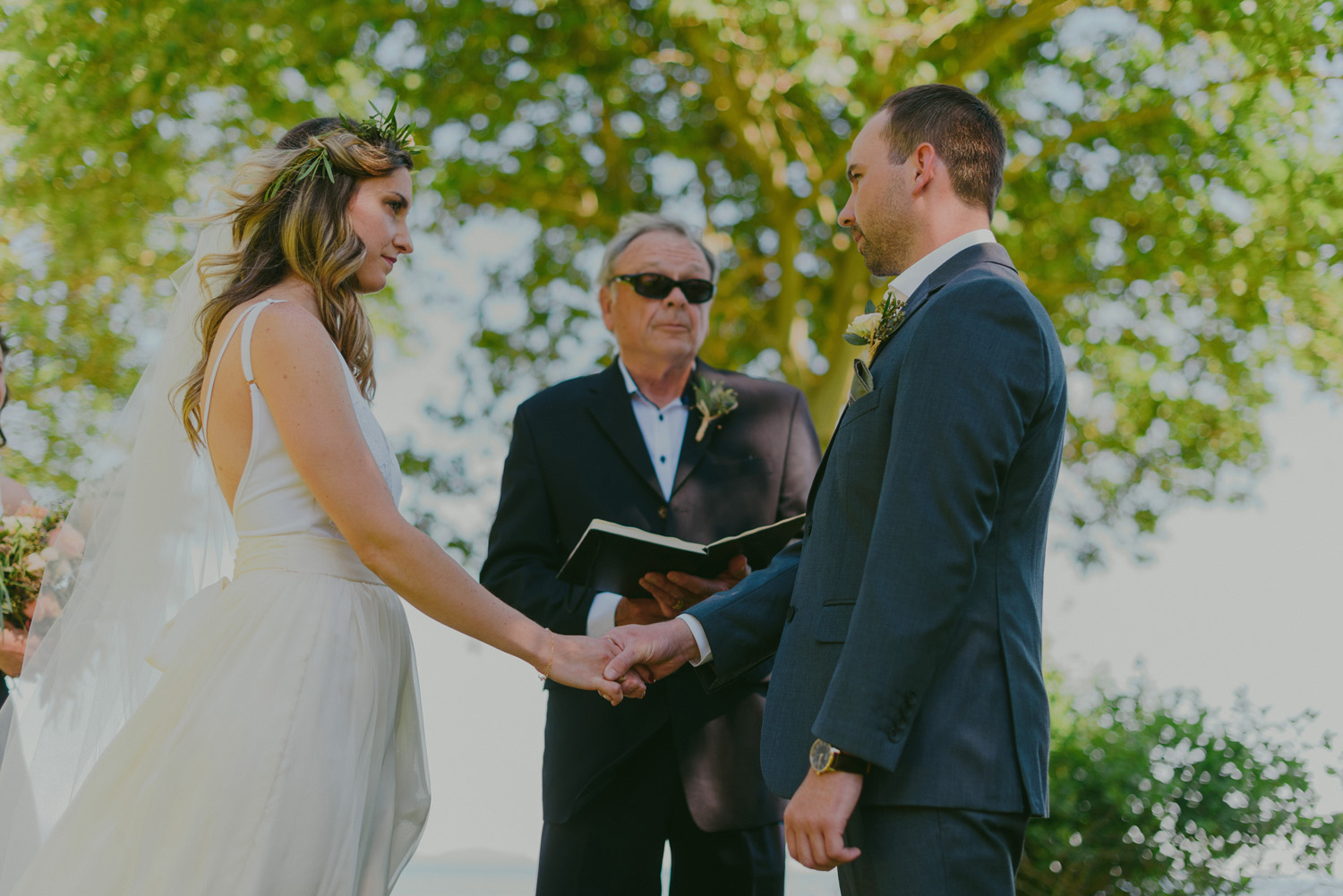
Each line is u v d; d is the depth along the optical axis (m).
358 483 2.02
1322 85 6.84
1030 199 8.09
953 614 1.75
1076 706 5.35
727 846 2.72
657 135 8.30
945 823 1.78
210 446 2.13
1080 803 4.88
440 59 7.43
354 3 6.94
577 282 9.27
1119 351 8.37
